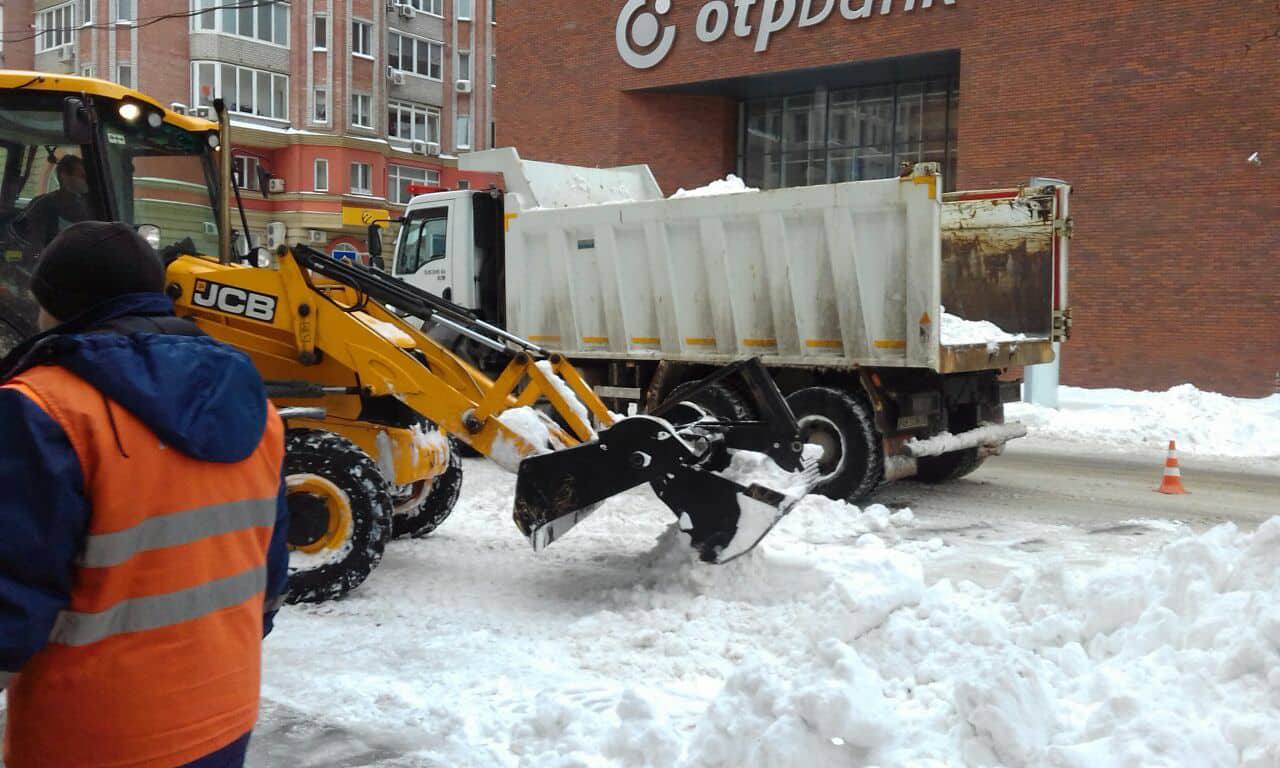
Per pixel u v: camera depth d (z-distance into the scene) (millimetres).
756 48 21469
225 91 38188
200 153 6676
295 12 39219
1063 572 4539
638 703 3754
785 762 3209
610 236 9820
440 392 5969
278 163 39250
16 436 1762
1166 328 17250
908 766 3209
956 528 7910
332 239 39375
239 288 6164
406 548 7051
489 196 11539
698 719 3938
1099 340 17875
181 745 1911
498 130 25609
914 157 21859
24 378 1846
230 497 2018
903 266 8273
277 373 6246
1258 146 16328
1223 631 3736
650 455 5539
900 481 10195
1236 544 4457
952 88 21328
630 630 5117
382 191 41031
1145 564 4504
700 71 22328
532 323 10562
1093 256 17859
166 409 1883
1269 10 16094
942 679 3971
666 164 23625
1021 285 10156
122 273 2010
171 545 1911
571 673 4625
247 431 2018
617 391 10070
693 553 5598
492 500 8680
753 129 24031
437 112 44344
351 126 40188
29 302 6141
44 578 1775
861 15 20109
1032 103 18312
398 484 6316
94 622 1845
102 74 38000
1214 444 12734
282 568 2271
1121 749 3105
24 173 6098
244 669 2041
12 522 1742
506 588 6043
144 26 37625
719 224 9133
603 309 10016
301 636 5156
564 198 11031
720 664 4672
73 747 1853
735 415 9086
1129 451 12406
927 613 4383
